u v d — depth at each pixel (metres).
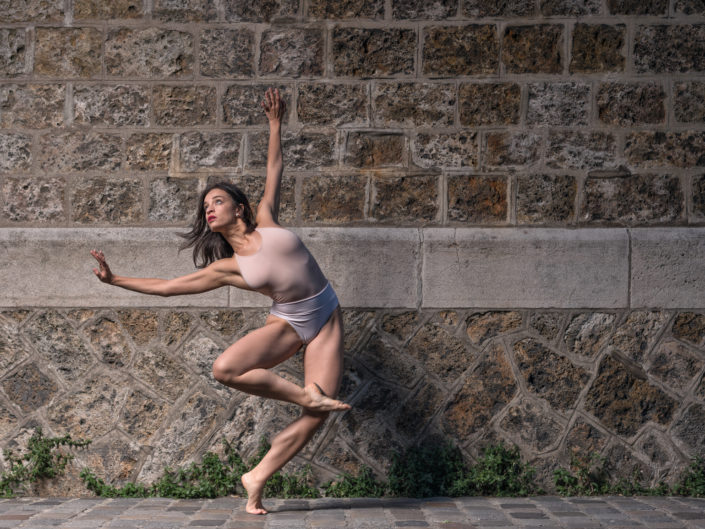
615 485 4.36
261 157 4.48
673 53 4.50
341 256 4.41
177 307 4.43
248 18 4.49
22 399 4.41
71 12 4.49
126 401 4.40
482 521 3.63
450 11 4.49
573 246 4.42
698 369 4.42
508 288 4.43
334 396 3.77
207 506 4.00
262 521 3.62
